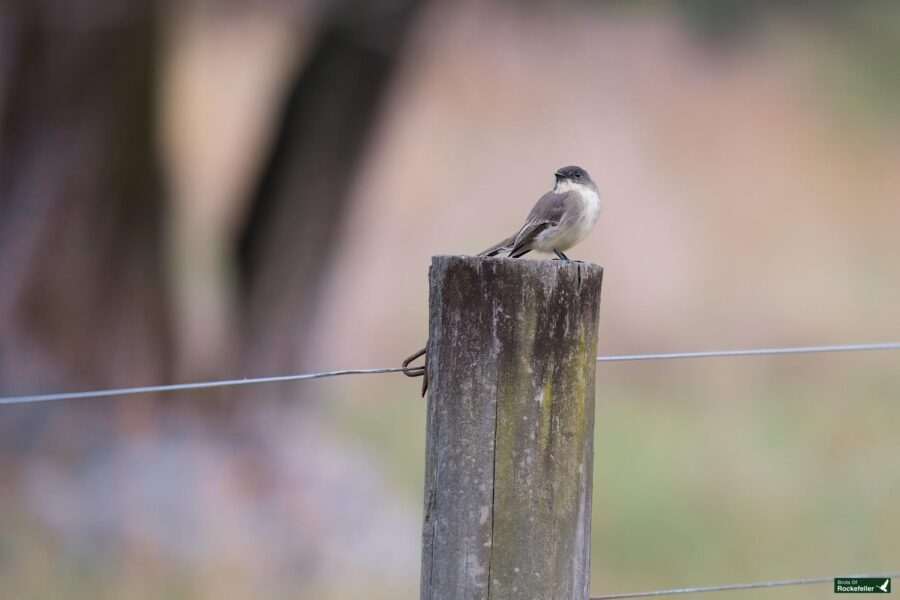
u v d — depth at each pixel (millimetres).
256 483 13719
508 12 13797
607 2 14180
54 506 12461
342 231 15328
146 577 12031
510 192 25750
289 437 14742
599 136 27141
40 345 13680
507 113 26891
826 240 25500
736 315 22766
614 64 26438
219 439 14242
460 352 4398
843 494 14383
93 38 13273
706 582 12734
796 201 26453
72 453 13055
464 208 25328
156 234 14117
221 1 13258
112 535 12398
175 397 14203
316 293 15367
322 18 13289
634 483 14734
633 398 19172
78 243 13766
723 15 15586
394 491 14641
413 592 13188
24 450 13141
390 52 14156
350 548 13375
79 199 13688
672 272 23984
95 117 13578
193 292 16969
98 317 13883
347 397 19141
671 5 14875
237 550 12664
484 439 4391
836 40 18391
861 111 27250
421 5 13461
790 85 27594
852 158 27375
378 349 21516
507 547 4402
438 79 26547
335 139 14922
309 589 12820
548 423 4406
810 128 27766
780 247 25156
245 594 12258
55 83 13430
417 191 25469
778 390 19406
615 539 13359
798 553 13078
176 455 13562
